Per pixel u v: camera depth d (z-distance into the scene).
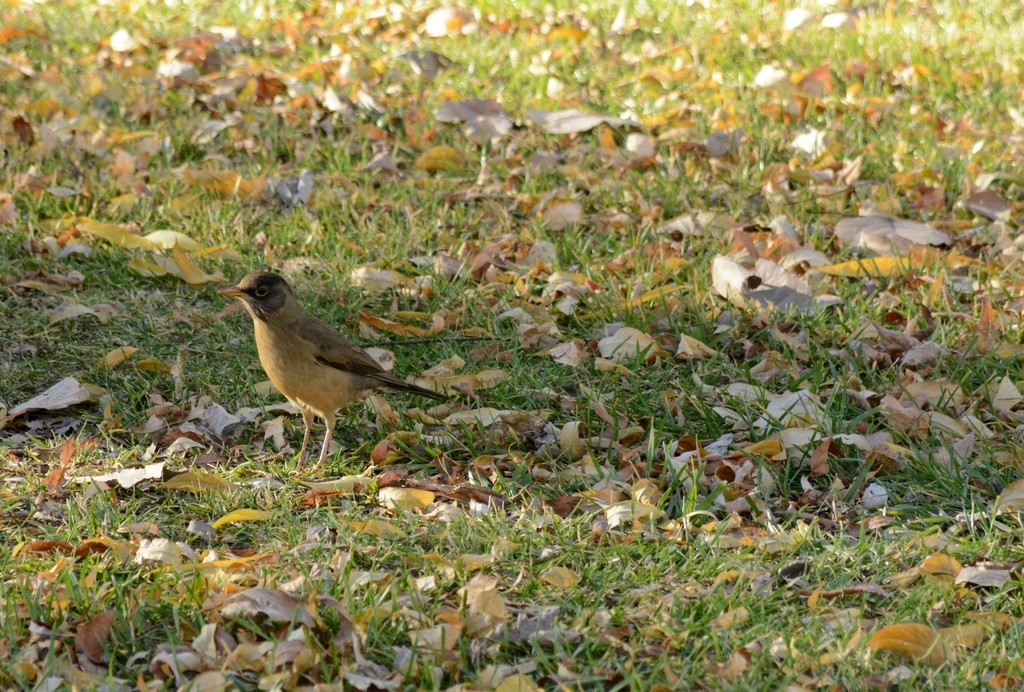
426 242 13.53
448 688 6.66
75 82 17.95
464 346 11.62
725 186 15.01
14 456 9.58
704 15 23.81
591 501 8.87
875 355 11.16
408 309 12.29
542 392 10.63
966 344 11.37
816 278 12.73
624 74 19.55
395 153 15.74
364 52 20.28
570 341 11.39
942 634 7.18
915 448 9.66
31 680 6.69
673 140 16.33
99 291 12.22
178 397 10.59
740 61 20.28
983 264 12.89
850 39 21.44
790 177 15.20
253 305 9.30
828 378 10.93
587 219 14.12
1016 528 8.52
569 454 9.73
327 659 6.90
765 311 11.99
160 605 7.28
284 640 6.88
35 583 7.58
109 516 8.52
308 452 9.96
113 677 6.78
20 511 8.68
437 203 14.50
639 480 8.98
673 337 11.63
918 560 8.16
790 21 22.59
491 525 8.46
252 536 8.47
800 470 9.48
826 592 7.65
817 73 18.27
